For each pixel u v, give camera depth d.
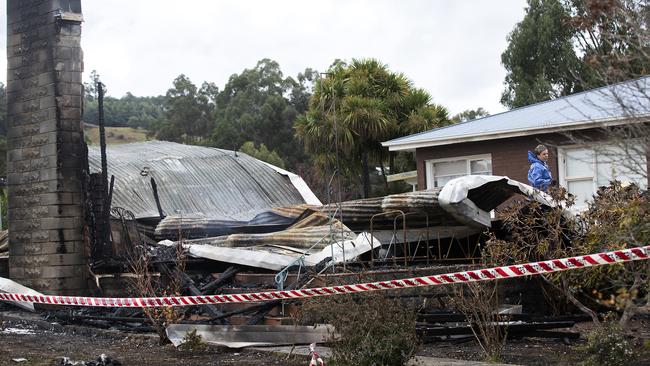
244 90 65.75
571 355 9.51
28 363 10.75
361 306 9.15
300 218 17.00
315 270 13.18
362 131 35.31
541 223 11.47
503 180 12.55
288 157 59.38
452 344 10.62
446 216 13.37
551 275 10.69
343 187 39.06
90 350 12.07
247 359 10.57
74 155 18.05
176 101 68.81
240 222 18.70
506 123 22.73
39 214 18.03
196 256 14.30
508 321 10.28
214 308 12.88
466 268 11.85
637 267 9.56
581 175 19.98
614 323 9.12
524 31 40.25
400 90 36.94
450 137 23.28
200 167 29.73
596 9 6.88
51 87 17.94
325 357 9.96
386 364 8.57
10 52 18.80
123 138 88.19
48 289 17.73
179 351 11.52
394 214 13.69
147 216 24.45
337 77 37.00
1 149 46.62
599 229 9.99
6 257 20.03
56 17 17.94
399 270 12.18
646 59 6.67
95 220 18.23
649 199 9.32
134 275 14.48
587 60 7.09
